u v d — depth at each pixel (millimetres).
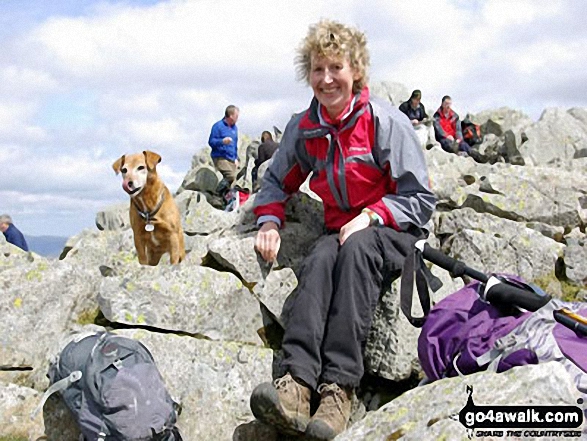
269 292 5066
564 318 3676
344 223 4996
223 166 15508
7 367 4840
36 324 4961
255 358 4773
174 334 4746
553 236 6066
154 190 6293
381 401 4848
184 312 4797
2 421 4531
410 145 4715
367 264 4371
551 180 6305
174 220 6410
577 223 6188
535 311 3803
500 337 3775
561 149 14328
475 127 16234
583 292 5535
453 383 3283
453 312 4055
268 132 14680
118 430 3957
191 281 4883
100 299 4836
